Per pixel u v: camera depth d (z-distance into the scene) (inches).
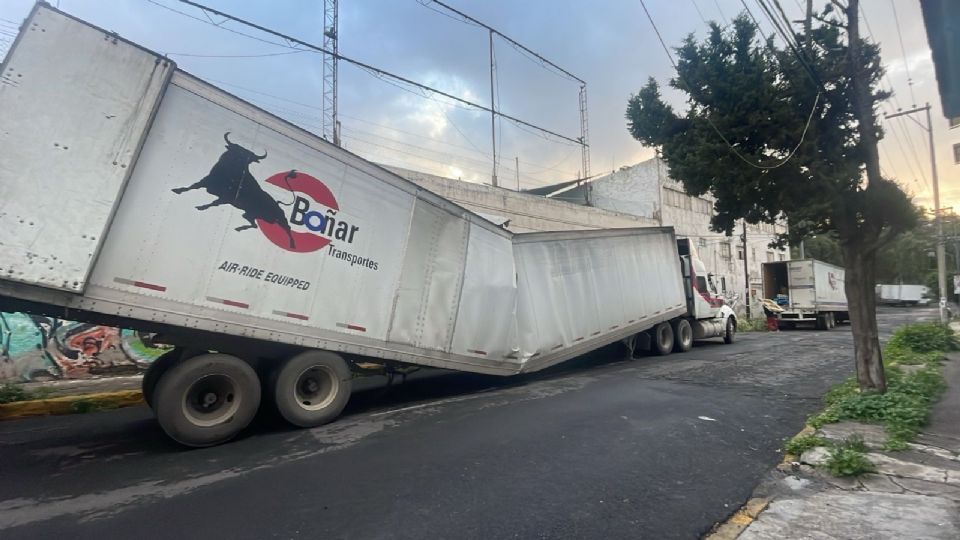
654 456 212.7
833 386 350.3
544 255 430.3
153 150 219.1
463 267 347.6
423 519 153.2
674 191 1130.7
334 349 275.4
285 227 258.4
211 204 234.4
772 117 289.4
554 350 422.3
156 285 217.5
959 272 1743.4
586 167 1063.6
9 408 294.0
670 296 594.9
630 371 454.9
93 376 386.3
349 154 287.4
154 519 153.6
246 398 239.9
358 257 288.5
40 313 214.7
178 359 242.8
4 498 170.4
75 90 201.6
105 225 202.5
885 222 297.3
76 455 218.1
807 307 1045.2
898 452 207.9
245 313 242.7
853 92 292.7
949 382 357.1
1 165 186.9
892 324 1175.0
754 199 310.7
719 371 445.7
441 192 652.7
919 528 142.6
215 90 237.5
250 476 190.5
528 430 251.3
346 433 250.5
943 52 118.1
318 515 155.9
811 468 197.6
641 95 342.6
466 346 346.9
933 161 1029.8
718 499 169.8
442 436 242.2
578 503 165.6
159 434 253.0
